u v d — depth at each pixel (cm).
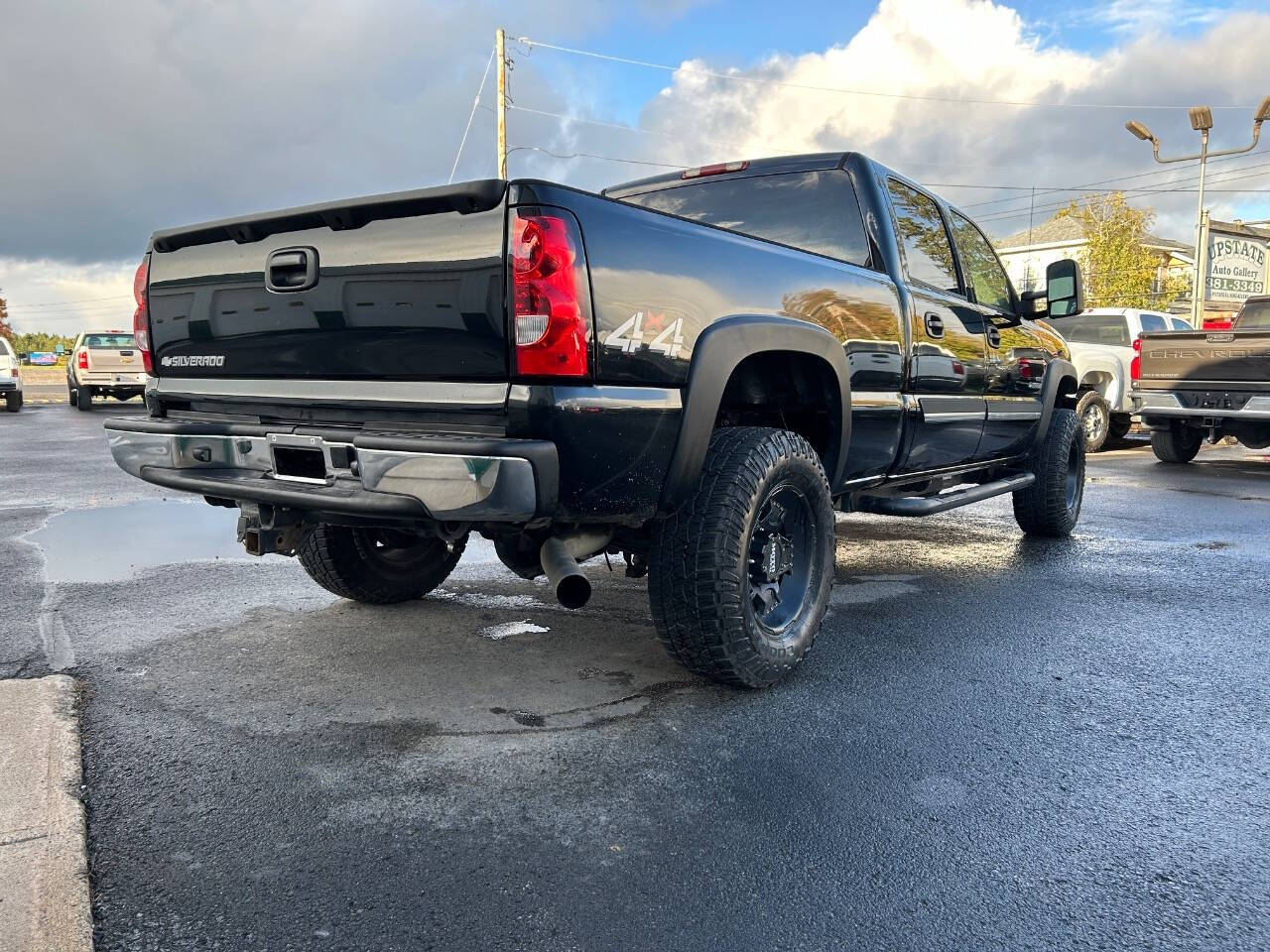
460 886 203
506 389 250
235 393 314
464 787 248
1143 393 1055
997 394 504
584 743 277
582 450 254
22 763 255
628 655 358
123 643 368
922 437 427
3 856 208
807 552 341
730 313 300
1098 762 269
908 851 219
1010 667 351
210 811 234
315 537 393
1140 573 514
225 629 388
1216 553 570
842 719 298
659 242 277
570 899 198
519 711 301
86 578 476
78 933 183
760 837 225
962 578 502
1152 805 243
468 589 461
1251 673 347
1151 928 191
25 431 1479
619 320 260
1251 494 842
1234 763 270
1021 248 4597
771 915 194
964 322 464
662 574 299
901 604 445
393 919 191
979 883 206
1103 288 3869
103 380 2072
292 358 298
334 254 279
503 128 2875
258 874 206
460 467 246
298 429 285
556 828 227
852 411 365
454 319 255
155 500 746
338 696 312
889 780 255
